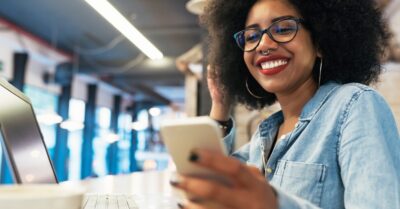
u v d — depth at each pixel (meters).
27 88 7.28
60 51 7.58
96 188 1.37
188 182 0.40
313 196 0.73
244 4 1.12
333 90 0.81
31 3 5.43
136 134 13.05
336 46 0.97
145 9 5.39
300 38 0.92
